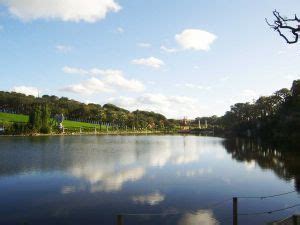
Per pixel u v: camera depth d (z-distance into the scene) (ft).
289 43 87.81
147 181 163.22
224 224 97.71
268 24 90.02
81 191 141.18
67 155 304.30
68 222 101.14
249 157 265.54
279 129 429.79
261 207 114.93
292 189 142.82
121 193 136.98
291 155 268.62
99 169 207.82
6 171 199.00
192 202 122.31
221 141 533.14
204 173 188.55
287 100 490.49
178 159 268.82
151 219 102.83
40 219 104.17
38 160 261.24
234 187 148.15
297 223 84.79
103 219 103.50
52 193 137.90
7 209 114.73
